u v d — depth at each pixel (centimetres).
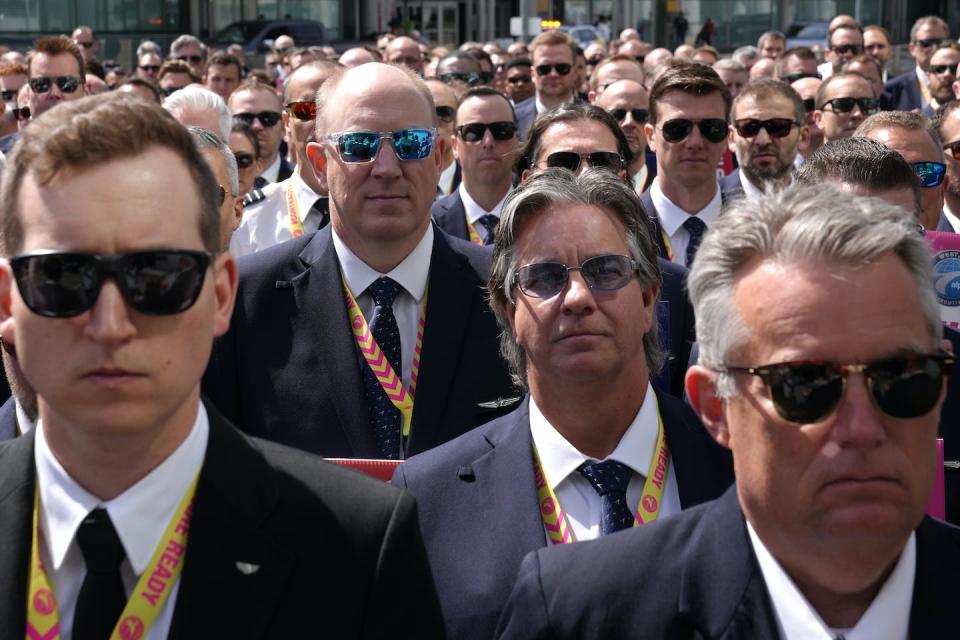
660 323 372
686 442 303
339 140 398
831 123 902
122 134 194
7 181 198
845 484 189
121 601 198
